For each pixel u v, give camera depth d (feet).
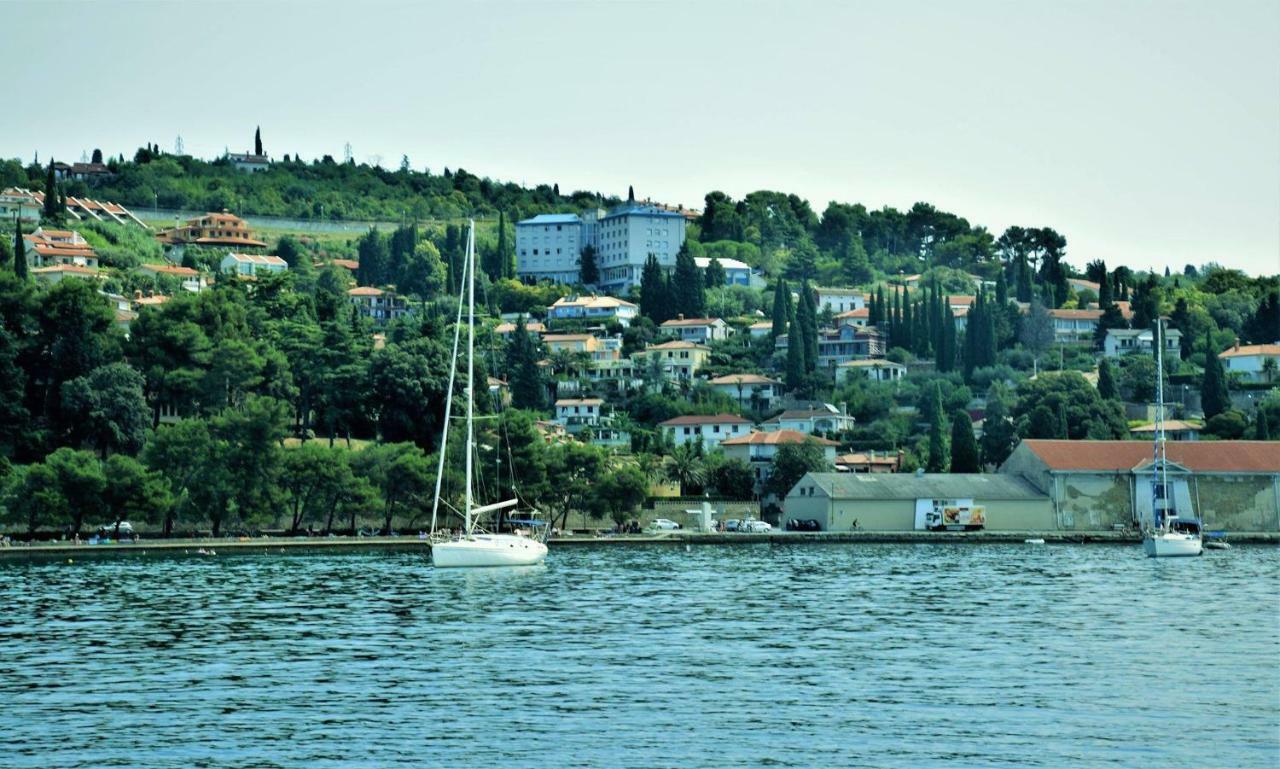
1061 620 606.55
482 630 574.56
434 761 363.15
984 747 377.30
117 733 391.65
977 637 556.10
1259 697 438.81
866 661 499.51
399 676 472.44
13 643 542.57
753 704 426.51
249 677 471.21
